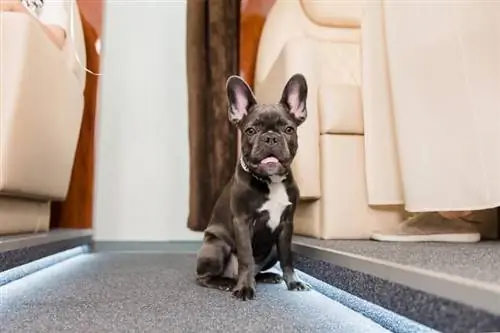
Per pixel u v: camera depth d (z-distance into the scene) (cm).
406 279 71
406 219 144
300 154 142
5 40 129
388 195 135
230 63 204
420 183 119
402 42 122
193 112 205
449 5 115
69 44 189
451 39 114
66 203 228
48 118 153
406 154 121
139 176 243
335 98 143
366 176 139
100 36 239
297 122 119
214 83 202
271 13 215
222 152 199
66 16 198
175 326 80
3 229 134
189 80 207
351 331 81
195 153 203
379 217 143
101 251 230
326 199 142
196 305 98
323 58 176
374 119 136
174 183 244
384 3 127
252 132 112
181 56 251
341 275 98
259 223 116
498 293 53
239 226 112
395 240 129
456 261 82
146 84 248
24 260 122
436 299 63
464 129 111
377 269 82
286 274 120
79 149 232
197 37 206
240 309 95
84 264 172
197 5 207
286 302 103
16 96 128
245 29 230
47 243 145
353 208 142
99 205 238
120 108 245
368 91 137
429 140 117
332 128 143
